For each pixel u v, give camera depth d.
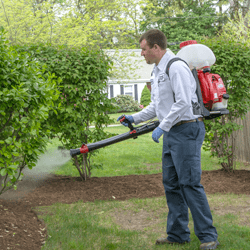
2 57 3.47
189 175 3.01
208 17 34.09
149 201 4.62
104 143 3.26
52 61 5.37
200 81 3.17
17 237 3.19
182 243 3.22
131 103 26.62
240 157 7.91
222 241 3.16
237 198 4.70
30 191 5.16
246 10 21.19
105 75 5.91
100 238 3.38
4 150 3.37
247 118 7.58
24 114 3.72
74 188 5.36
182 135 3.01
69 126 5.53
